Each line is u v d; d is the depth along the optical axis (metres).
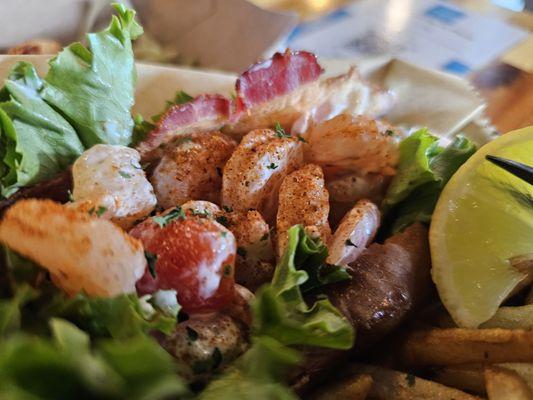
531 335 0.12
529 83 0.25
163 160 0.15
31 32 0.25
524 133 0.14
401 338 0.13
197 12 0.28
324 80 0.17
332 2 0.31
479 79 0.25
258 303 0.10
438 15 0.30
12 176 0.13
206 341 0.11
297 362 0.10
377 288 0.12
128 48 0.16
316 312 0.10
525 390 0.11
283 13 0.26
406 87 0.22
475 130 0.21
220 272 0.11
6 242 0.11
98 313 0.10
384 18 0.30
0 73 0.18
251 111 0.15
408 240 0.14
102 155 0.13
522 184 0.14
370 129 0.15
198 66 0.27
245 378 0.10
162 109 0.19
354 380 0.12
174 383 0.08
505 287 0.13
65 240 0.10
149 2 0.29
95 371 0.08
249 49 0.26
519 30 0.29
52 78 0.15
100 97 0.15
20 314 0.10
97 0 0.26
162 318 0.10
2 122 0.13
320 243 0.12
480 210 0.14
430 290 0.14
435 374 0.13
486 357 0.12
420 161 0.15
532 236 0.13
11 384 0.08
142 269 0.10
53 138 0.14
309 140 0.15
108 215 0.12
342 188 0.15
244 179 0.14
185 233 0.11
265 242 0.13
